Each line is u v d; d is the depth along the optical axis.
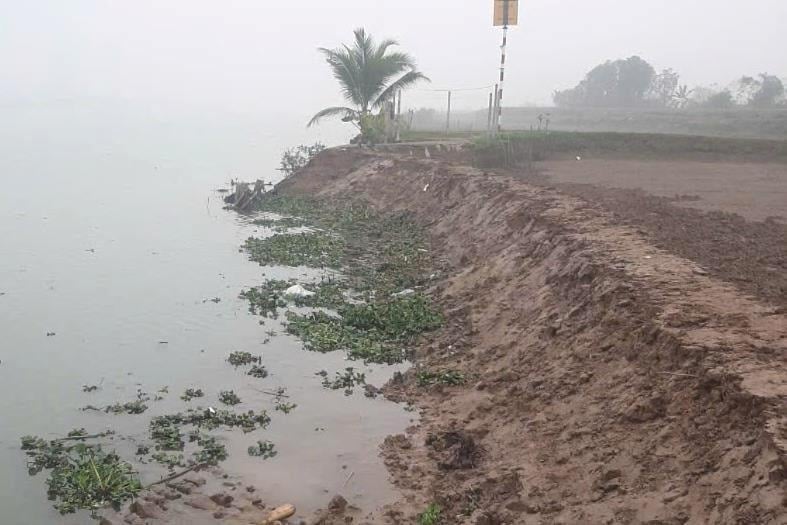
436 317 13.29
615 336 9.06
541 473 7.60
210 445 8.95
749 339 7.82
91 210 26.03
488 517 7.19
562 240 12.93
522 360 10.33
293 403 10.18
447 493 7.79
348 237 21.42
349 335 12.77
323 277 16.81
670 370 7.74
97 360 11.71
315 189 29.08
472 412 9.52
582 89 75.50
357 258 18.77
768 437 5.82
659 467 6.70
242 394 10.48
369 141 31.98
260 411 9.91
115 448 8.87
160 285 16.16
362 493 7.98
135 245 20.36
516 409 9.15
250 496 7.89
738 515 5.45
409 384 10.80
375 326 13.27
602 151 30.27
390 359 11.79
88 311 14.22
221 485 8.12
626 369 8.39
